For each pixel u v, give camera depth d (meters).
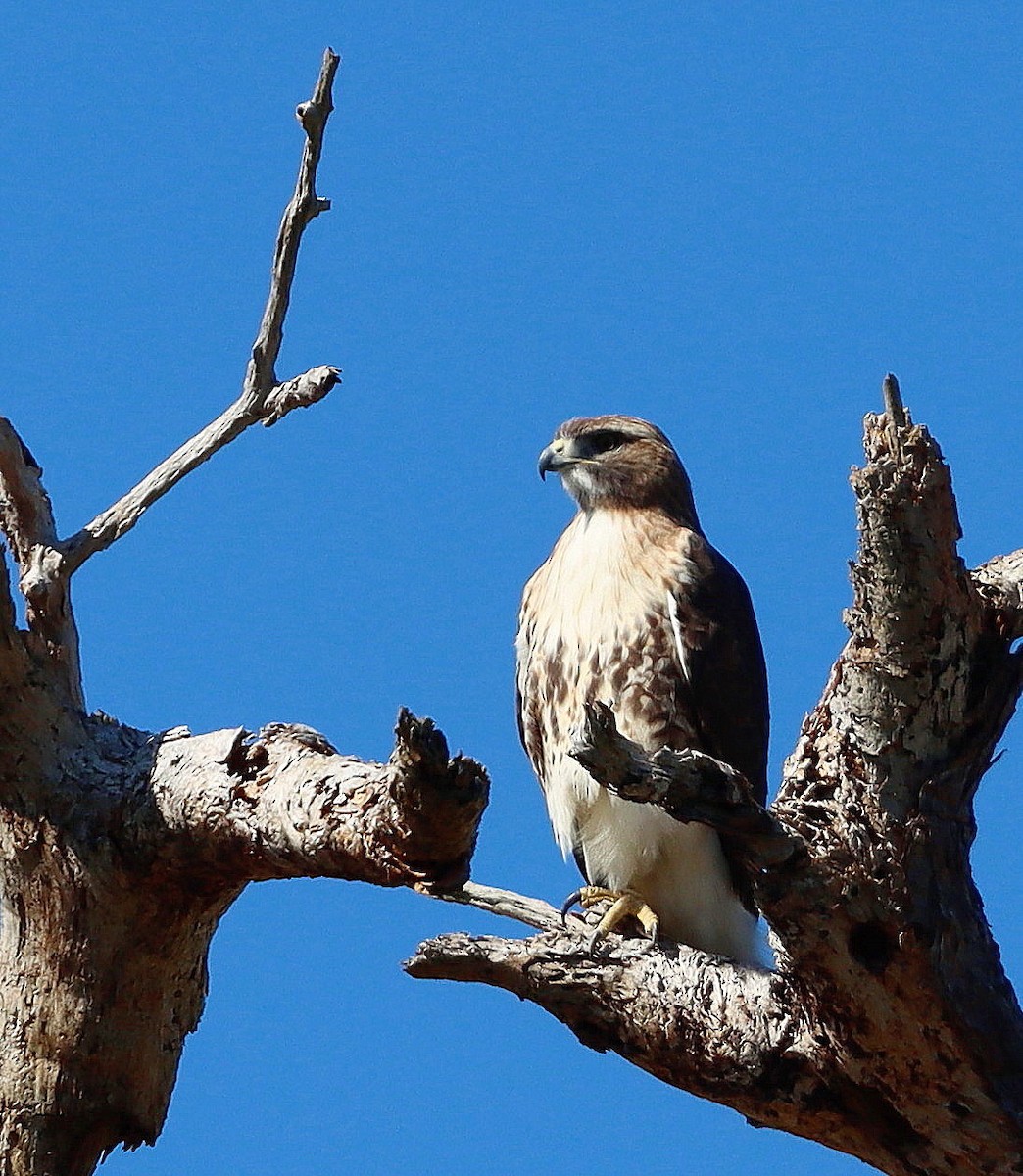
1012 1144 9.54
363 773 10.63
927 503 8.76
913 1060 9.46
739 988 10.15
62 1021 12.02
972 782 9.38
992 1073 9.38
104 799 11.85
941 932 9.18
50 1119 12.01
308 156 11.38
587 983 10.46
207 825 11.32
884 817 9.12
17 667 12.00
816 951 9.23
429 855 9.75
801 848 9.00
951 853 9.30
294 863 10.98
